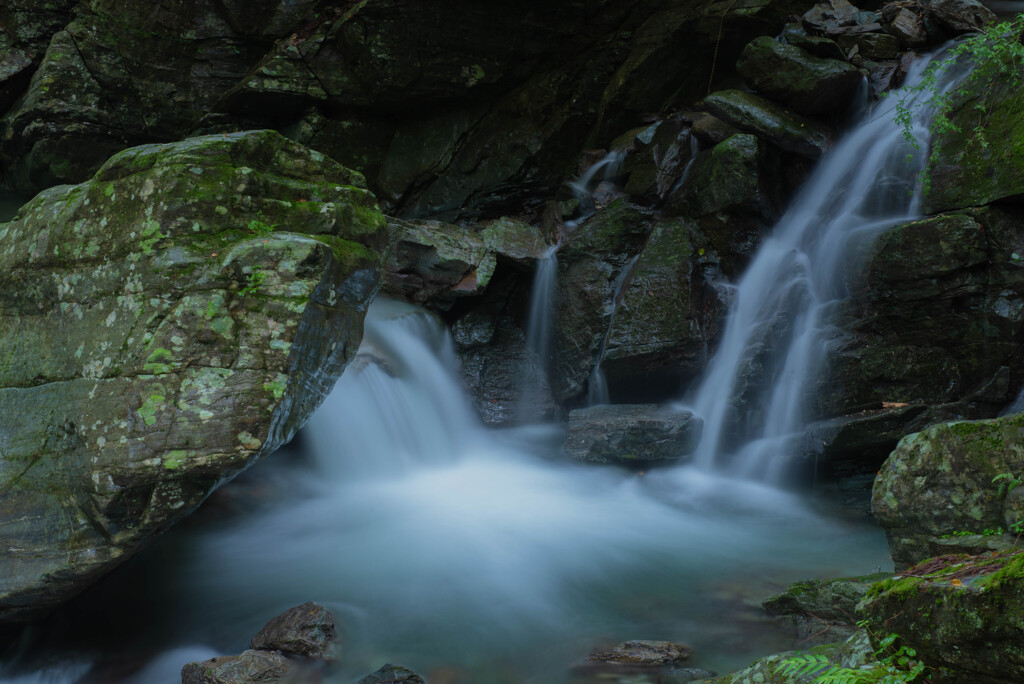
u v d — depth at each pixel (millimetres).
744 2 8922
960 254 6395
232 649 4629
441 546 5988
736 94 8250
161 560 5582
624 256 8711
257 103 9453
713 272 8250
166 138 10000
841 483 7074
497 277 9344
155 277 3895
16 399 4352
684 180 8758
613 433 7641
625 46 9570
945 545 3695
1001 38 6625
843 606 4430
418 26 8945
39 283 4445
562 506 6961
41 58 9711
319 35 9227
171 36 9570
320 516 6453
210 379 3771
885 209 7383
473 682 4137
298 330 3875
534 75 9742
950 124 6707
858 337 7117
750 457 7539
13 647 4586
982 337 6512
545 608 5012
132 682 4352
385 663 4352
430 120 9867
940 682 2730
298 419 4168
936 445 3912
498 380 9203
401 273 8555
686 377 8195
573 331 8719
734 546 6051
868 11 9047
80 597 4984
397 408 7625
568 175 9898
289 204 4203
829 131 8172
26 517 4125
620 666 4211
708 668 4152
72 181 9742
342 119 9688
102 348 3984
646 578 5457
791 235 8062
